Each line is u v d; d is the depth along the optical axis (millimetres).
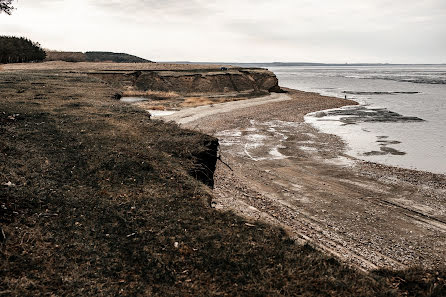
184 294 7398
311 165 24625
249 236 10000
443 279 9094
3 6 16453
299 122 42094
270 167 24000
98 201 10781
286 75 190625
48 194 10609
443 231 15000
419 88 90812
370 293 7836
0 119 17344
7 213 9062
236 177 21172
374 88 92875
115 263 8117
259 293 7531
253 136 34031
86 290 7137
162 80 63906
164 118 40125
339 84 110562
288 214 15828
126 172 13156
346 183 20922
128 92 57844
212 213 11195
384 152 28359
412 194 19250
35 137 15391
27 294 6684
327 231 14398
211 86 66875
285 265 8695
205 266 8422
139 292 7309
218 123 40031
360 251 12766
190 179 13773
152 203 11211
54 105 23094
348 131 36719
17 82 33500
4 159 12305
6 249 7785
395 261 12219
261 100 61312
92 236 9016
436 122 41375
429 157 26906
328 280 8195
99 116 21062
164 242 9188
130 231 9484
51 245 8359
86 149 14680
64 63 77312
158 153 15594
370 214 16531
